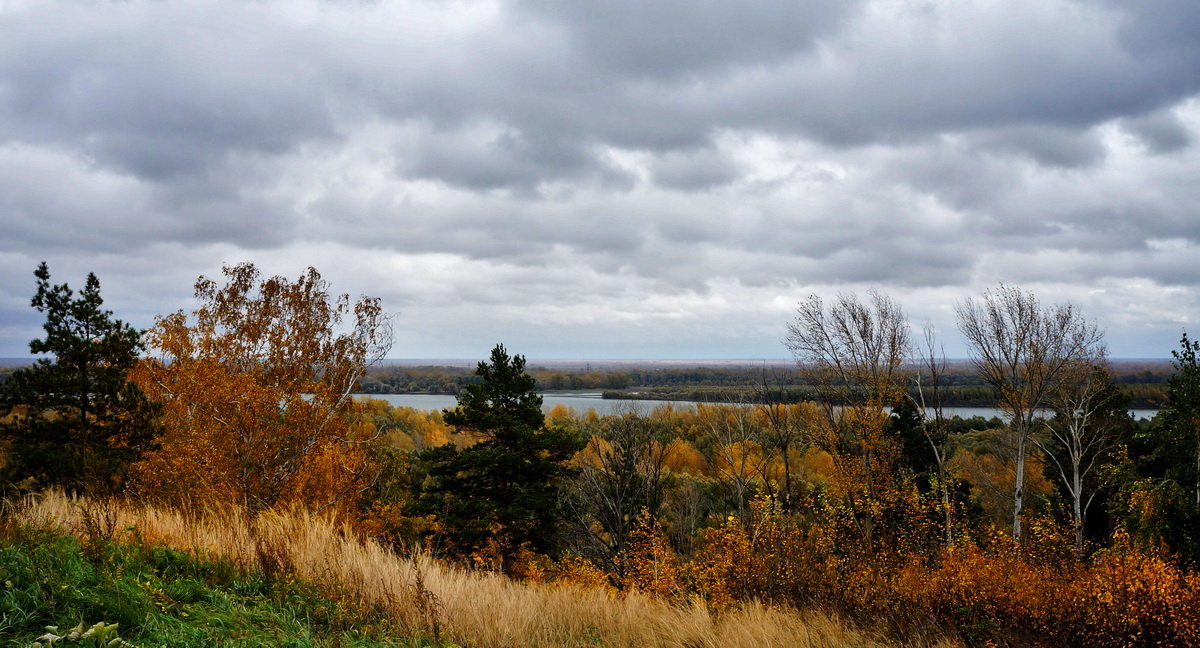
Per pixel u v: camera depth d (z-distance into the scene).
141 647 3.77
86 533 5.78
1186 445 18.80
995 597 14.84
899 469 26.30
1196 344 19.31
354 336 25.84
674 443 39.78
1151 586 14.26
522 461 26.95
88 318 22.09
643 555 20.81
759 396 27.34
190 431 20.28
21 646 3.42
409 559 8.14
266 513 8.72
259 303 24.59
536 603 8.22
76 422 21.55
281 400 23.06
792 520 21.86
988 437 49.97
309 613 5.49
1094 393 29.25
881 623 11.84
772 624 9.05
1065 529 22.11
